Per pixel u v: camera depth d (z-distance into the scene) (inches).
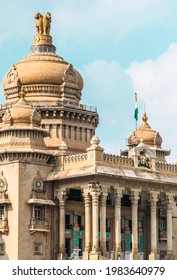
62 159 4409.5
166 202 4643.2
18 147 4355.3
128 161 4416.8
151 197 4522.6
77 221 4552.2
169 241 4603.8
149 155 4554.6
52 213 4392.2
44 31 5260.8
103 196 4224.9
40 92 4980.3
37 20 5275.6
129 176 4313.5
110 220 4682.6
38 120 4498.0
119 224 4293.8
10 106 4704.7
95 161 4202.8
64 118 4945.9
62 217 4350.4
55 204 4397.1
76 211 4547.2
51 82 5000.0
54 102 4940.9
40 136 4468.5
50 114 4916.3
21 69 5022.1
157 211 4918.8
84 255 4165.8
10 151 4303.6
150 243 4825.3
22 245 4183.1
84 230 4576.8
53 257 4340.6
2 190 4293.8
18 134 4397.1
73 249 4323.3
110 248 4643.2
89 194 4220.0
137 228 4429.1
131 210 4576.8
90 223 4215.1
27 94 4990.2
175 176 4712.1
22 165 4266.7
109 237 4645.7
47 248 4323.3
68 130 4950.8
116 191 4303.6
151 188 4520.2
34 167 4330.7
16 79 4990.2
